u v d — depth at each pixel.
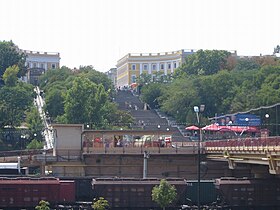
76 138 188.88
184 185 149.25
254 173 165.62
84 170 187.12
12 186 148.00
